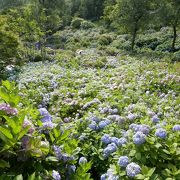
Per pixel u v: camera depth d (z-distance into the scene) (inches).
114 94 319.3
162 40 1227.2
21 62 737.0
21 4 1683.1
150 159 127.2
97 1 2022.6
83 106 268.2
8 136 82.1
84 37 1478.8
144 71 474.6
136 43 1249.4
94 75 475.5
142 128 136.5
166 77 373.1
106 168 145.0
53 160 96.9
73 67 668.1
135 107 226.4
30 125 93.0
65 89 360.5
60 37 1476.4
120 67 583.2
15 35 709.3
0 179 80.0
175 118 220.5
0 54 684.7
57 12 1402.6
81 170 102.9
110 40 1385.3
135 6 1035.9
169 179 118.3
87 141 161.0
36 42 978.1
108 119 183.8
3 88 100.0
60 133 111.6
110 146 146.5
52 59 877.2
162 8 1023.0
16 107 101.0
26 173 90.2
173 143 133.4
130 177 117.9
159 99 292.5
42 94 335.0
